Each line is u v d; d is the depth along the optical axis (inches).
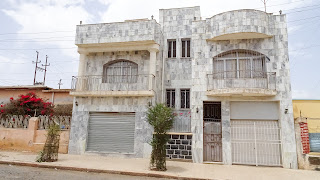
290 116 487.2
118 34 583.8
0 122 618.8
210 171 420.8
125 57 611.5
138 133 547.8
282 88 501.4
